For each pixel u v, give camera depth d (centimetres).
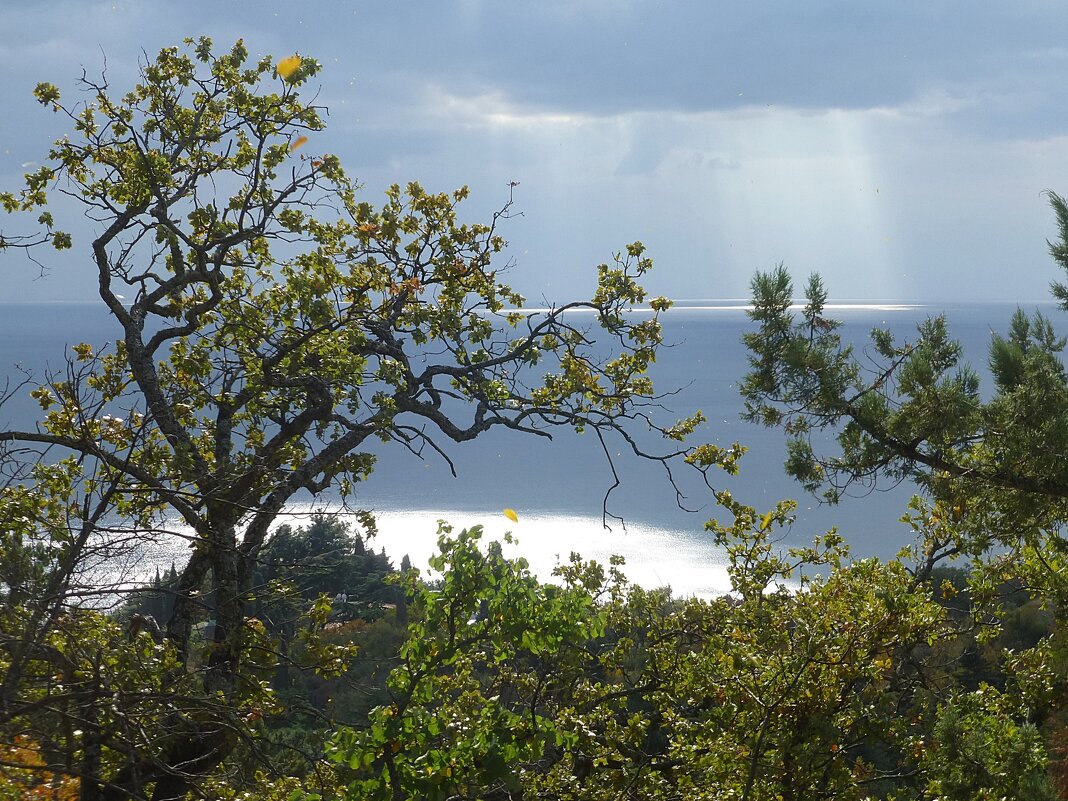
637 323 1157
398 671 702
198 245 995
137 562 621
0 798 514
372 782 650
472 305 1155
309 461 964
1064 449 959
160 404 868
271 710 721
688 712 1117
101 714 546
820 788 870
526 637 715
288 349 956
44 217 1005
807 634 929
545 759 983
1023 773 847
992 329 1076
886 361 1041
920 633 950
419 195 1166
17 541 525
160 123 1097
